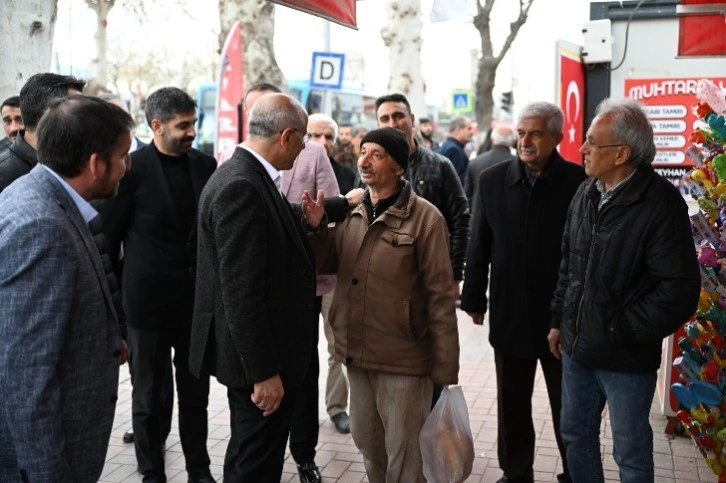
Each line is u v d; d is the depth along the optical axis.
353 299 3.38
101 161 2.43
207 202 2.98
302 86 21.23
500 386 4.02
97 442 2.42
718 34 4.98
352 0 4.36
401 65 12.65
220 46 10.97
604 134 3.07
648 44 5.14
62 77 3.62
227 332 2.95
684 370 3.93
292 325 3.05
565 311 3.33
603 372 3.19
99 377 2.41
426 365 3.37
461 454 3.35
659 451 4.63
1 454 2.40
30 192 2.32
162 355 3.98
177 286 3.90
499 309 3.92
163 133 3.89
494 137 8.36
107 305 2.46
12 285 2.21
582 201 3.33
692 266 2.99
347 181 5.50
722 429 3.81
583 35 5.20
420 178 4.65
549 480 4.24
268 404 2.90
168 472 4.40
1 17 5.07
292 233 3.06
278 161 3.09
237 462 3.09
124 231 3.94
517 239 3.85
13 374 2.21
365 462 3.57
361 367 3.38
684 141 5.12
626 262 3.06
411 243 3.29
